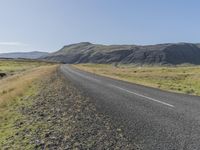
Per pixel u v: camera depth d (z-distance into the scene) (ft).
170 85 108.99
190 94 71.31
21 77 144.56
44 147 27.48
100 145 26.96
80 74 178.91
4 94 77.46
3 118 45.52
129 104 51.11
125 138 28.89
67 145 27.55
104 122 36.83
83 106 50.78
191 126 32.60
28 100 63.00
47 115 43.96
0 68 331.57
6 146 28.94
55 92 75.10
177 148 24.77
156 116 39.04
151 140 27.63
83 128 34.01
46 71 195.83
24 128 36.27
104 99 59.41
